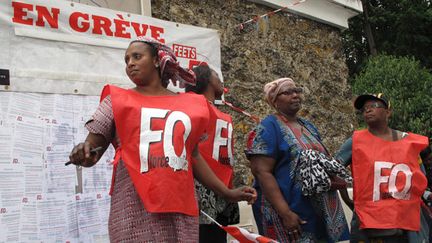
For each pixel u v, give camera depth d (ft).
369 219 11.66
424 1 50.39
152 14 14.69
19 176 10.54
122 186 6.57
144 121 6.58
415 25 50.37
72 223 11.09
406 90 35.81
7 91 10.80
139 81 7.05
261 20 17.79
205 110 7.13
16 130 10.73
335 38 20.88
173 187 6.43
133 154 6.48
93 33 12.45
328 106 19.70
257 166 10.38
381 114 12.32
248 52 17.17
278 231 10.23
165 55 7.16
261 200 10.63
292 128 10.71
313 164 9.91
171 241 6.43
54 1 11.82
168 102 6.98
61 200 11.02
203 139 8.89
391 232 11.47
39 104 11.23
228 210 9.98
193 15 15.84
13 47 11.09
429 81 36.01
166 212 6.37
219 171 9.68
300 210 10.07
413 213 11.69
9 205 10.28
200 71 10.32
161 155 6.47
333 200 10.30
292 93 10.93
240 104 16.49
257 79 17.25
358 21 52.95
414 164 11.96
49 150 11.11
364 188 11.89
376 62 38.68
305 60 19.21
